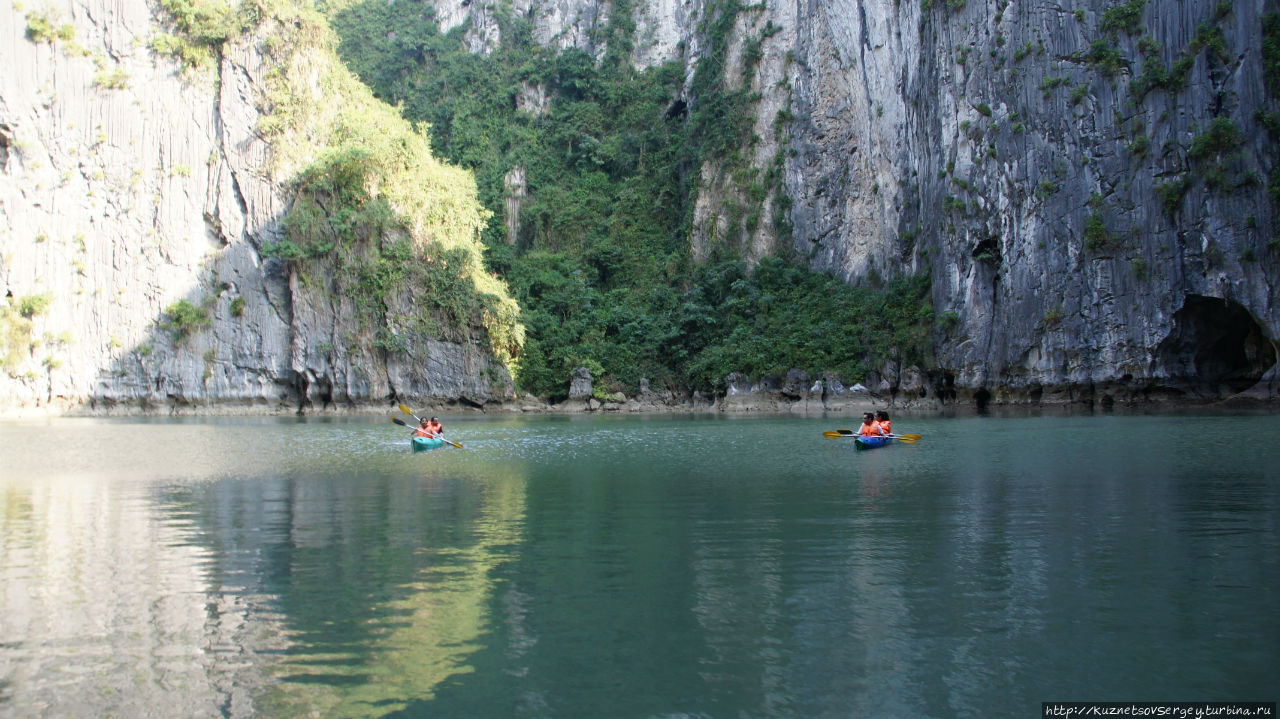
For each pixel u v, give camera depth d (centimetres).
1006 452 2383
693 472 2016
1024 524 1324
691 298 6353
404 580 1018
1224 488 1661
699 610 898
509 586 990
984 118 4850
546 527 1332
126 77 5484
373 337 5506
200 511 1499
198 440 3123
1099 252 4456
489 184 7781
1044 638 808
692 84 7531
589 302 6631
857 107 6341
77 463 2309
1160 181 4297
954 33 5053
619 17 8400
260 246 5550
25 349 5209
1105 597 930
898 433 3128
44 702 672
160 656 772
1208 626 835
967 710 662
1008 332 4759
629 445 2806
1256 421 3394
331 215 5559
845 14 6450
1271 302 4025
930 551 1145
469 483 1855
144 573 1055
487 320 5759
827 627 843
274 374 5516
